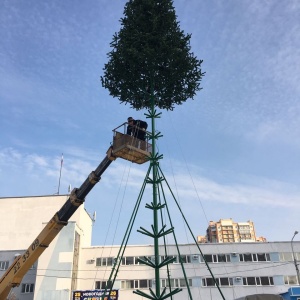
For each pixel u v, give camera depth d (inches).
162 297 358.9
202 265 2071.9
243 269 2068.2
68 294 1897.1
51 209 2509.8
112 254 2175.2
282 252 2117.4
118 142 624.7
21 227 2469.2
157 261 368.5
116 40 514.3
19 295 2003.0
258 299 792.9
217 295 1993.1
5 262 2148.1
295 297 1638.8
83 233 2361.0
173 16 501.4
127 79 518.6
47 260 1998.0
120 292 2049.7
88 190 751.1
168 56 483.5
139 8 505.7
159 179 410.3
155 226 382.0
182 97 541.3
